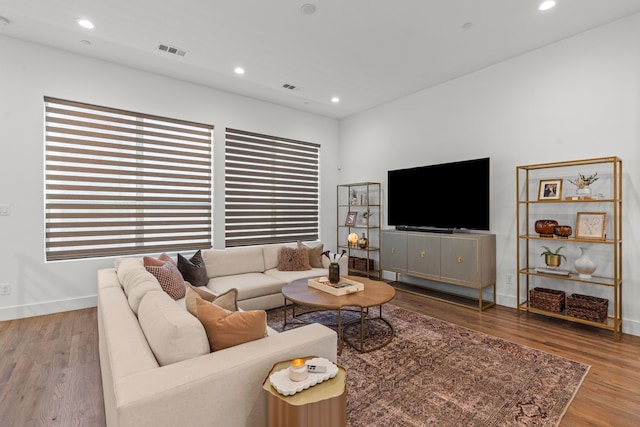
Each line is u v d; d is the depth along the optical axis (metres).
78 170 3.68
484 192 3.78
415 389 2.06
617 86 2.96
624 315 2.96
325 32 3.10
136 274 2.31
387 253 4.77
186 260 3.39
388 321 3.30
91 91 3.68
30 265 3.39
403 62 3.76
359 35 3.15
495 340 2.82
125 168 3.98
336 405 1.27
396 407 1.88
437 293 4.36
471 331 3.03
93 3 2.66
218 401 1.26
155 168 4.18
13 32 3.16
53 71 3.47
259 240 5.16
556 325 3.18
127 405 1.06
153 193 4.18
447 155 4.35
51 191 3.55
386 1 2.62
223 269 3.84
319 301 2.65
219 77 4.21
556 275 3.19
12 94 3.28
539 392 2.03
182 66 3.88
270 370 1.40
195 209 4.52
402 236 4.53
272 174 5.30
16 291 3.32
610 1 2.66
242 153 4.93
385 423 1.74
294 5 2.68
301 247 4.38
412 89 4.63
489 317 3.43
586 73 3.13
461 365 2.37
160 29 3.05
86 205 3.74
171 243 4.33
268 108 5.19
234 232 4.88
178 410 1.17
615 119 2.97
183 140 4.40
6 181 3.26
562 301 3.24
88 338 2.87
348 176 5.97
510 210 3.74
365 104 5.28
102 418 1.81
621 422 1.75
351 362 2.43
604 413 1.82
